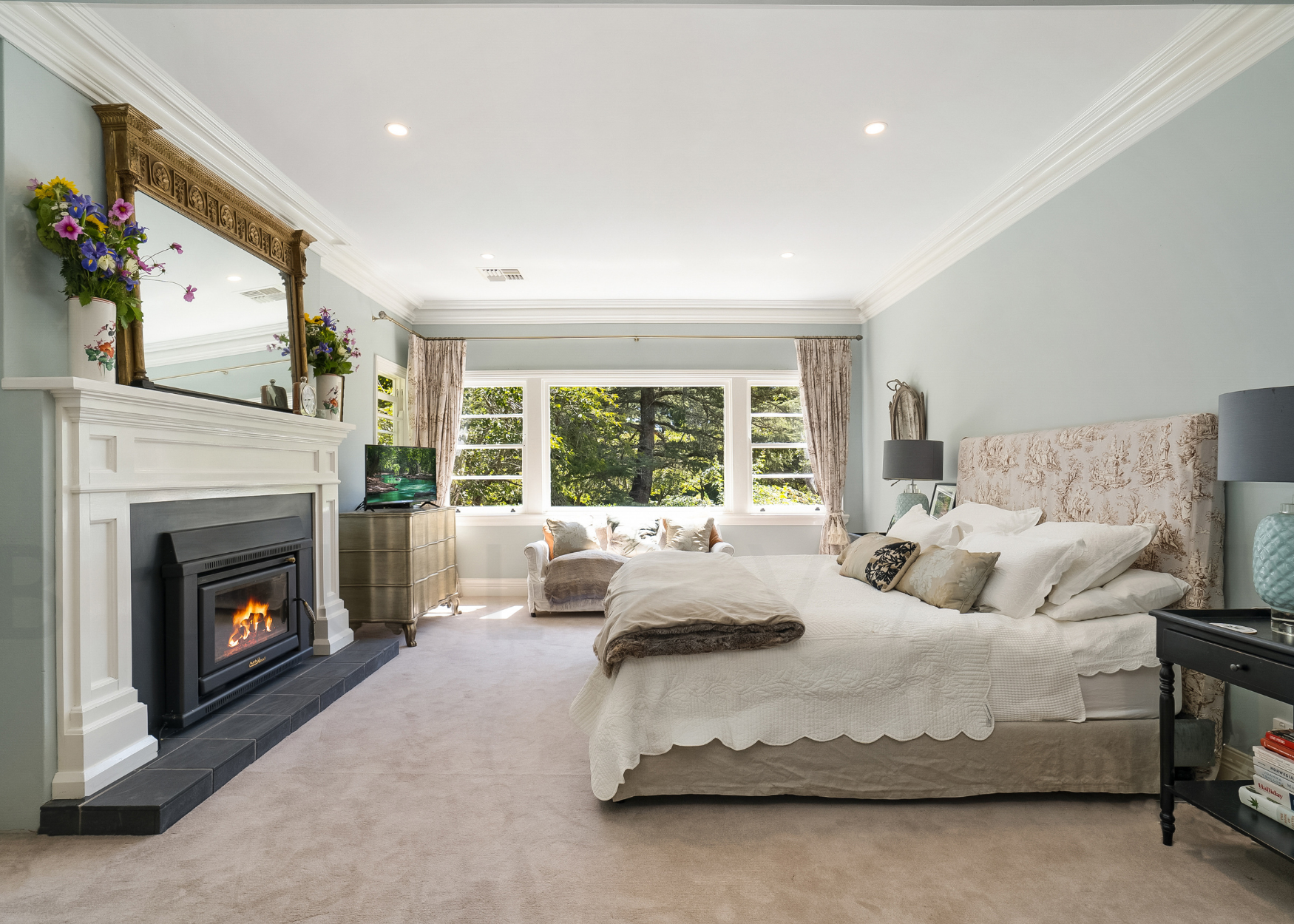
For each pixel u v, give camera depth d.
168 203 2.74
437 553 5.12
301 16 2.22
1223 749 2.39
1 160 2.07
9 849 2.02
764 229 4.29
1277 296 2.20
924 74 2.59
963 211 3.99
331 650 3.89
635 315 6.22
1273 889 1.82
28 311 2.15
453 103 2.78
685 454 6.44
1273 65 2.20
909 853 2.01
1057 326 3.34
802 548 6.21
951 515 3.73
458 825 2.17
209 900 1.77
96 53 2.32
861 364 6.22
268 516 3.38
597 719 2.43
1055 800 2.34
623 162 3.34
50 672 2.13
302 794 2.38
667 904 1.76
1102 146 2.95
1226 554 2.44
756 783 2.31
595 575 5.36
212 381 3.01
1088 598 2.49
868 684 2.33
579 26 2.29
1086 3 1.80
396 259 4.85
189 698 2.67
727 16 2.24
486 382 6.26
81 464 2.17
